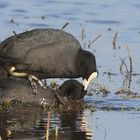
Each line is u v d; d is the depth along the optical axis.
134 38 22.23
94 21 24.02
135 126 14.20
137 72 18.86
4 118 14.55
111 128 14.02
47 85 17.22
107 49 20.89
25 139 13.01
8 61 16.45
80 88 16.20
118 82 17.86
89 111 15.49
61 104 15.84
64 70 16.58
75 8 25.47
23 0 26.16
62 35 16.59
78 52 16.64
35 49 16.33
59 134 13.49
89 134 13.56
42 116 14.88
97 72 18.22
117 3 26.27
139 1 26.36
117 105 16.03
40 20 23.59
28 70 16.47
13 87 16.00
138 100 16.47
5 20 23.27
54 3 26.05
